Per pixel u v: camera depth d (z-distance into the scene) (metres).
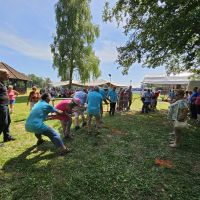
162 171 5.35
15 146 6.81
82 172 5.09
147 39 13.04
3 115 6.65
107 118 13.16
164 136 8.79
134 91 60.03
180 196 4.26
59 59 34.47
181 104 7.00
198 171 5.46
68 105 7.49
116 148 6.92
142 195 4.27
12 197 4.03
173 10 11.09
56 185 4.46
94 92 8.40
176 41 10.98
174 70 19.67
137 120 12.69
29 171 5.07
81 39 34.44
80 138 7.88
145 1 13.04
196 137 9.05
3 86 6.61
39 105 6.13
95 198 4.11
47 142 7.20
